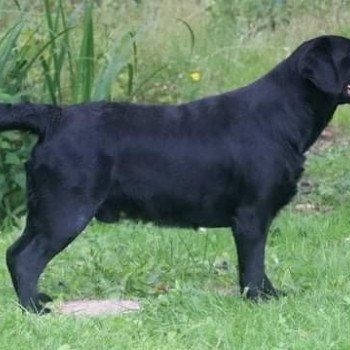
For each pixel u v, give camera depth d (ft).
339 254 44.70
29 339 34.22
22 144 54.39
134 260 44.62
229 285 41.98
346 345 33.35
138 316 36.81
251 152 38.63
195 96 70.28
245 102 39.17
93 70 58.70
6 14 68.23
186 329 34.94
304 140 39.40
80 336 34.45
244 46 78.54
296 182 39.37
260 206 38.78
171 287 41.47
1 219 54.65
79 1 73.92
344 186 57.82
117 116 38.47
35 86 58.49
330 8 84.43
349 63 38.86
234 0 83.76
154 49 72.33
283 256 45.47
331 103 39.47
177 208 38.91
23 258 37.88
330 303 37.55
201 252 46.11
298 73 39.04
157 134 38.47
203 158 38.58
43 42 61.16
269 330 34.86
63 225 37.73
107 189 38.17
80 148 37.73
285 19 83.41
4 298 39.32
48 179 37.76
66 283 41.73
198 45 75.66
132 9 75.25
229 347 33.65
